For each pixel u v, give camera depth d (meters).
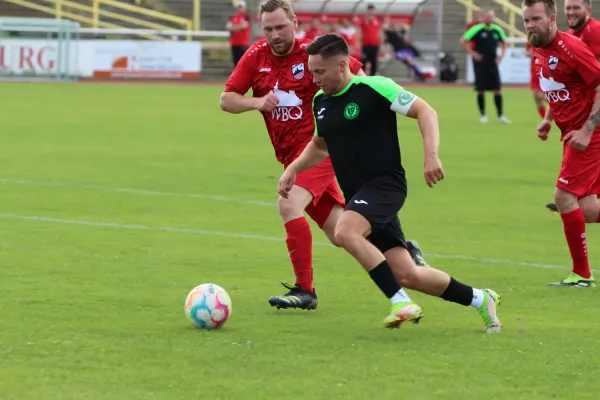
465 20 122.06
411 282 18.38
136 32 107.31
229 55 113.19
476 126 65.56
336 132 18.41
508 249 27.88
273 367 16.02
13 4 118.94
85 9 118.12
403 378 15.52
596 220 24.03
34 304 20.30
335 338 18.03
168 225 30.53
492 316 18.58
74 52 104.62
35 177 40.03
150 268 24.33
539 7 23.19
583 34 25.44
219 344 17.44
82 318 19.20
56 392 14.62
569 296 22.25
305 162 19.55
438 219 32.66
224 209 33.69
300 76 21.09
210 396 14.49
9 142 52.03
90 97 84.56
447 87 108.19
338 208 21.25
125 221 31.03
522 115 75.00
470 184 40.66
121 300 20.84
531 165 46.78
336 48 18.00
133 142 53.59
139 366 15.98
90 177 40.41
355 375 15.65
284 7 20.84
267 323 19.16
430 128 17.41
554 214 33.97
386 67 117.88
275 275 23.92
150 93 91.06
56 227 29.69
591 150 23.28
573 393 14.94
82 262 24.83
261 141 55.50
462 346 17.56
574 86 23.44
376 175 18.20
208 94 91.38
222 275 23.80
